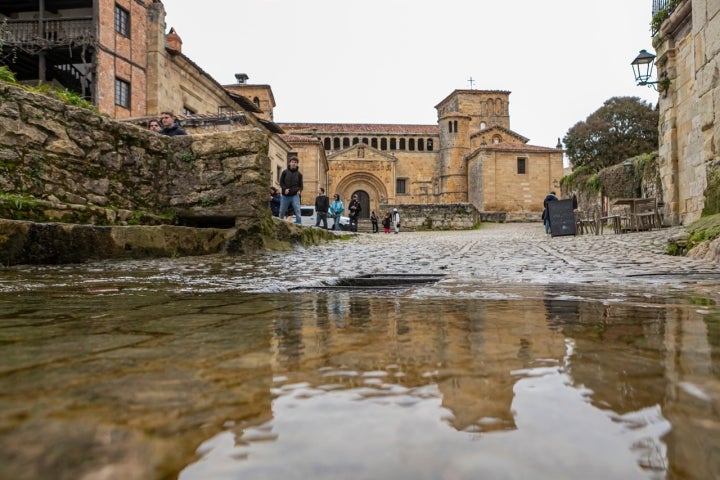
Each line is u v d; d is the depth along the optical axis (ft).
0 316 6.40
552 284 12.57
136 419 2.06
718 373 2.83
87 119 24.23
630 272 17.12
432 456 1.62
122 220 24.61
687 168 46.57
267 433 1.88
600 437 1.78
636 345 3.92
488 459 1.58
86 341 4.31
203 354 3.63
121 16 68.13
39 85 24.88
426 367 3.10
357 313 6.60
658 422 1.95
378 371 3.00
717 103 32.96
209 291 10.71
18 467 1.53
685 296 9.21
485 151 147.13
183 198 28.50
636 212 51.62
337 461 1.58
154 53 72.54
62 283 12.92
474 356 3.46
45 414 2.12
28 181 21.17
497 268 19.70
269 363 3.27
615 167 79.10
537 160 148.56
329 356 3.51
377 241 50.65
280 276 15.56
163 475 1.48
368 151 159.43
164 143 28.48
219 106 88.99
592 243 37.93
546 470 1.50
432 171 170.60
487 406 2.20
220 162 28.63
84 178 23.88
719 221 25.43
